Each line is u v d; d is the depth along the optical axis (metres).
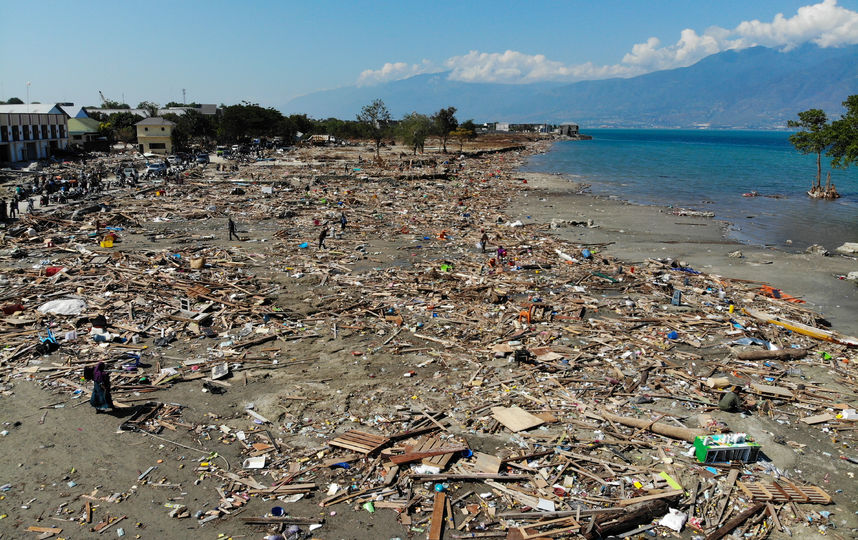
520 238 38.09
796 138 62.53
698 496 11.88
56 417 14.48
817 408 15.95
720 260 33.78
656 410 15.67
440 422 14.59
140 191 53.38
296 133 148.12
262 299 23.70
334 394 15.99
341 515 11.08
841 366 18.97
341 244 35.34
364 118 129.75
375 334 20.75
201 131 114.81
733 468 12.89
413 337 20.53
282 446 13.38
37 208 43.56
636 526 11.01
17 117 74.00
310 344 19.77
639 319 22.81
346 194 55.16
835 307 25.45
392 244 35.88
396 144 136.88
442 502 11.42
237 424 14.38
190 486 11.88
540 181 73.69
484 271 29.44
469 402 15.76
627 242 38.50
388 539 10.45
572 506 11.41
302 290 25.64
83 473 12.21
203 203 49.06
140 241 34.88
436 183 65.50
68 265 27.77
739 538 10.66
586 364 18.61
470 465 12.71
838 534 10.79
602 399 16.19
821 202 58.31
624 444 13.77
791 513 11.39
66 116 90.69
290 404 15.41
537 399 15.97
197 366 17.64
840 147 58.62
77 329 20.00
